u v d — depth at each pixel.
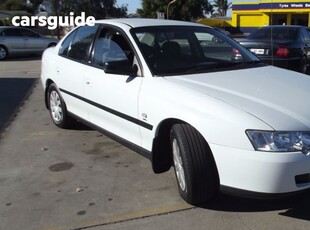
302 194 3.34
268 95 3.65
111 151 5.43
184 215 3.71
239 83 3.96
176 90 3.84
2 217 3.79
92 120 5.31
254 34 10.90
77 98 5.58
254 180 3.24
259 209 3.76
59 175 4.70
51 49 6.78
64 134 6.24
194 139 3.56
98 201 4.04
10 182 4.55
